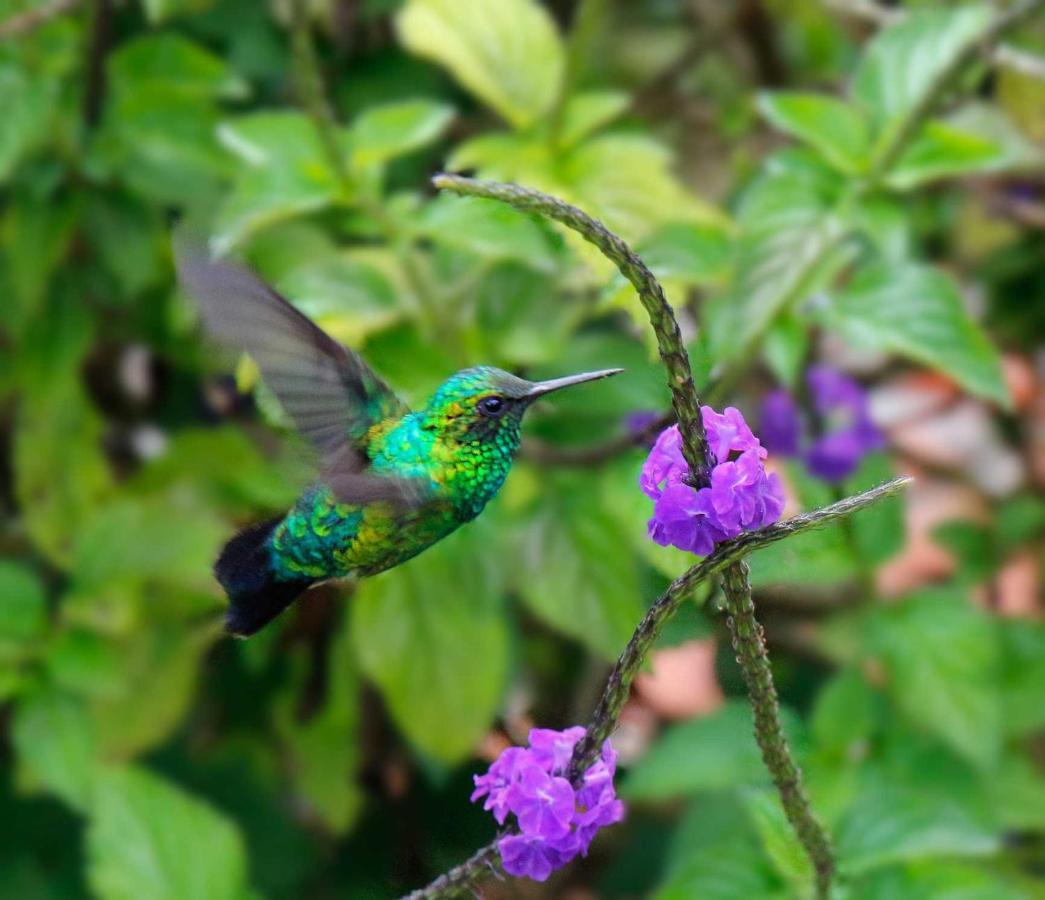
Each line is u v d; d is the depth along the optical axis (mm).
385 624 776
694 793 900
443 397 568
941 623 862
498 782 518
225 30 983
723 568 516
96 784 742
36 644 825
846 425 878
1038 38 982
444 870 573
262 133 745
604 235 500
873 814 708
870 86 791
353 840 932
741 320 753
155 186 853
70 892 969
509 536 782
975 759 833
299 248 856
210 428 946
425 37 800
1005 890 699
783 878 693
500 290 804
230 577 583
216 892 716
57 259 857
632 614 768
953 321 759
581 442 828
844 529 543
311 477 571
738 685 561
